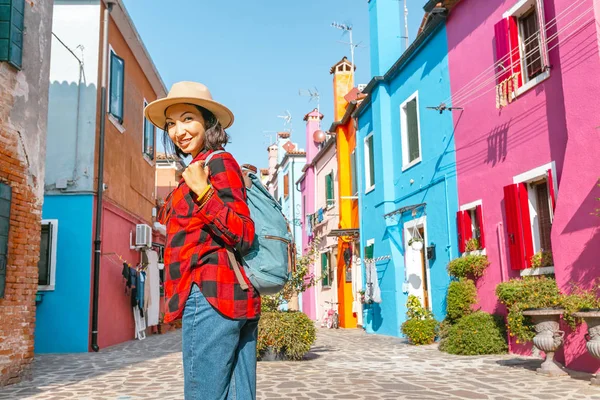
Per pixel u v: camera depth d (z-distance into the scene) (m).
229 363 2.09
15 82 7.15
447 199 11.35
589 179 6.80
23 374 7.25
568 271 7.09
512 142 9.09
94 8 12.72
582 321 6.39
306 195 26.17
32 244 7.51
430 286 12.15
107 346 12.93
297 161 29.39
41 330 11.70
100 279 12.53
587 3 6.93
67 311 11.81
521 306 7.20
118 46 14.07
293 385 6.63
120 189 14.30
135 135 15.98
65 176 12.20
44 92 7.96
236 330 2.09
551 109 8.05
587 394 5.55
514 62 8.98
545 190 8.45
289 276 2.23
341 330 17.38
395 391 6.08
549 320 6.77
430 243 12.18
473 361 8.42
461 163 10.86
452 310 10.09
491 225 9.68
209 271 2.06
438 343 11.30
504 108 9.34
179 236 2.12
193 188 1.99
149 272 16.30
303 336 9.26
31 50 7.60
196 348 2.05
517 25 9.11
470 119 10.53
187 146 2.31
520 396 5.58
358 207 17.30
